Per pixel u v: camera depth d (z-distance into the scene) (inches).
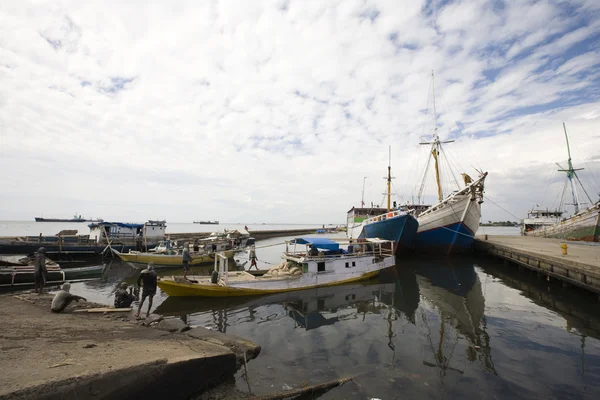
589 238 1270.9
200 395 253.4
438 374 302.7
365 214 1488.7
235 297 610.5
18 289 701.9
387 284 752.3
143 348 267.9
